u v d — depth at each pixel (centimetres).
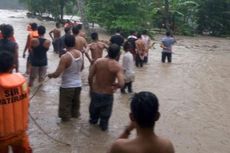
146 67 1819
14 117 512
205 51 2700
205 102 1190
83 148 755
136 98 336
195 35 4203
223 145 820
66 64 850
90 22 3644
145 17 3522
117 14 3494
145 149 331
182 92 1312
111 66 827
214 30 4328
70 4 4850
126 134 368
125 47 1213
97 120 884
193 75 1667
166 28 4003
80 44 1135
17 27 3706
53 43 2078
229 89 1403
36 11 5269
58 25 2077
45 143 768
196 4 4094
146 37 1947
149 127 335
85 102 1090
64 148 750
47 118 922
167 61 2073
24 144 537
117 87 825
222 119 1010
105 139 807
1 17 5534
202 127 934
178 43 3183
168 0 4047
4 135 510
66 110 888
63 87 877
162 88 1358
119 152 332
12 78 512
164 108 1089
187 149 788
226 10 4266
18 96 514
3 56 513
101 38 3189
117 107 1062
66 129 852
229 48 3012
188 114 1041
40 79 1221
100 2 3538
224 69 1889
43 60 1199
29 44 1335
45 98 1107
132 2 3416
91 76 846
